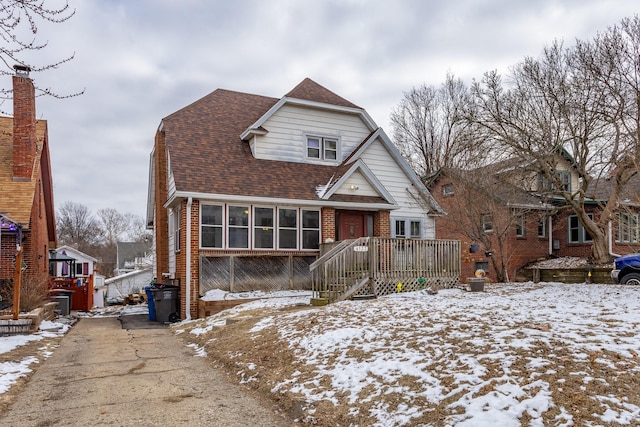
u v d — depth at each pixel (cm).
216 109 1792
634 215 1681
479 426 382
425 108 4006
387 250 1359
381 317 822
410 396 469
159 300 1428
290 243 1565
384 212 1714
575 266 2003
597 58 1508
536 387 427
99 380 660
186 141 1578
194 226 1416
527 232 2323
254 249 1504
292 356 688
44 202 2023
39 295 1312
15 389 608
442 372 505
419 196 1828
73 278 2200
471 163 1820
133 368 738
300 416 494
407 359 564
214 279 1443
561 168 2109
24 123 1529
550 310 802
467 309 848
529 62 2020
